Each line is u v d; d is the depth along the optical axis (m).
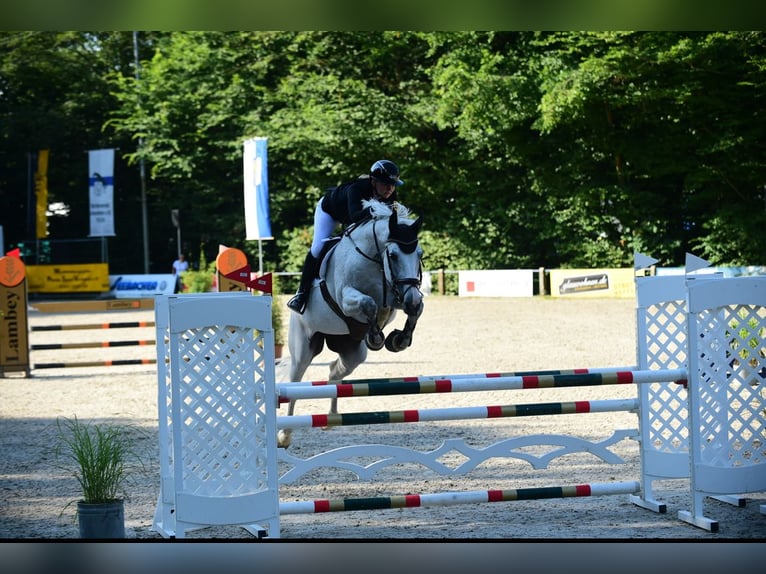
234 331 5.28
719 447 5.70
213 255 36.31
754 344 5.77
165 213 36.75
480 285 28.16
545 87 27.56
